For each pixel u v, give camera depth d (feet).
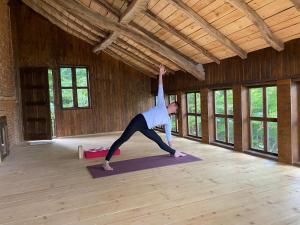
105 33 22.11
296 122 13.55
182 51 19.33
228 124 19.13
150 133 15.43
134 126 14.47
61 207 9.39
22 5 25.70
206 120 20.76
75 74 28.25
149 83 31.73
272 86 15.10
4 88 20.51
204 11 13.37
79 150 17.25
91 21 17.69
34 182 12.42
